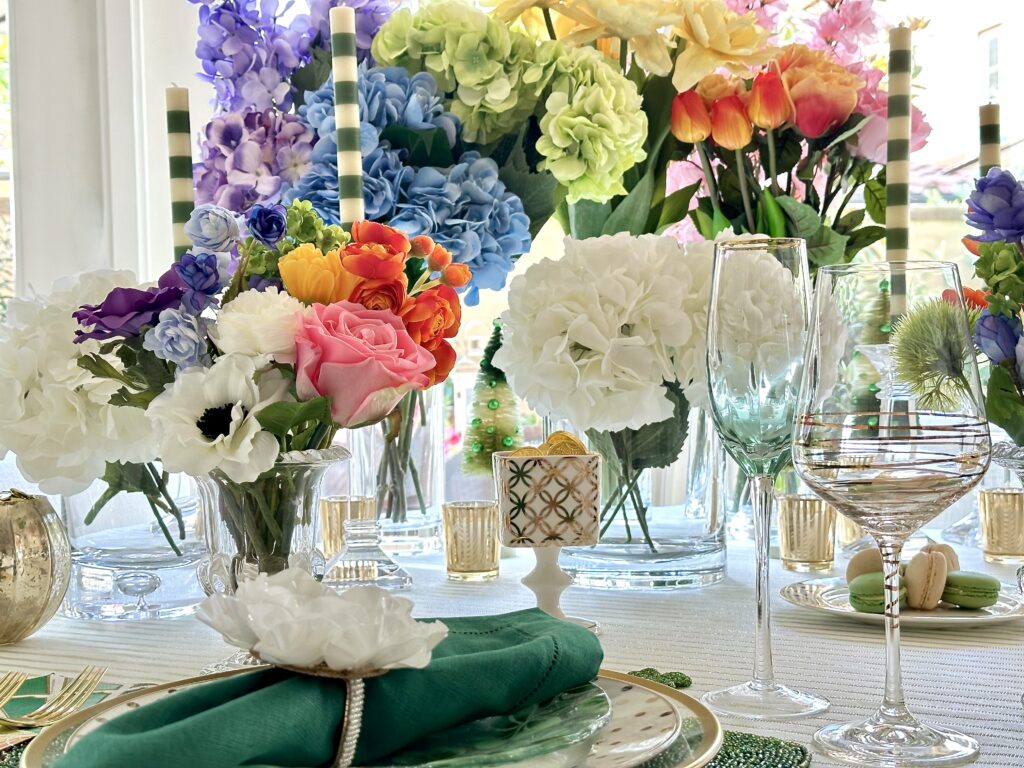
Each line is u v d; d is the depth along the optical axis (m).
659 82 1.42
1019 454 1.01
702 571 1.15
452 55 1.32
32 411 0.90
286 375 0.77
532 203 1.39
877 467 0.62
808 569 1.23
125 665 0.87
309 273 0.79
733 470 1.47
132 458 0.92
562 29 1.47
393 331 0.77
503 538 0.95
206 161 1.33
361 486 1.25
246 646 0.54
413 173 1.30
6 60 2.02
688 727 0.56
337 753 0.50
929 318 0.62
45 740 0.52
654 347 1.05
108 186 1.95
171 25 1.98
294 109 1.39
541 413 1.10
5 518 0.93
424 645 0.53
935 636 0.93
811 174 1.43
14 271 1.99
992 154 1.34
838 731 0.66
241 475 0.74
